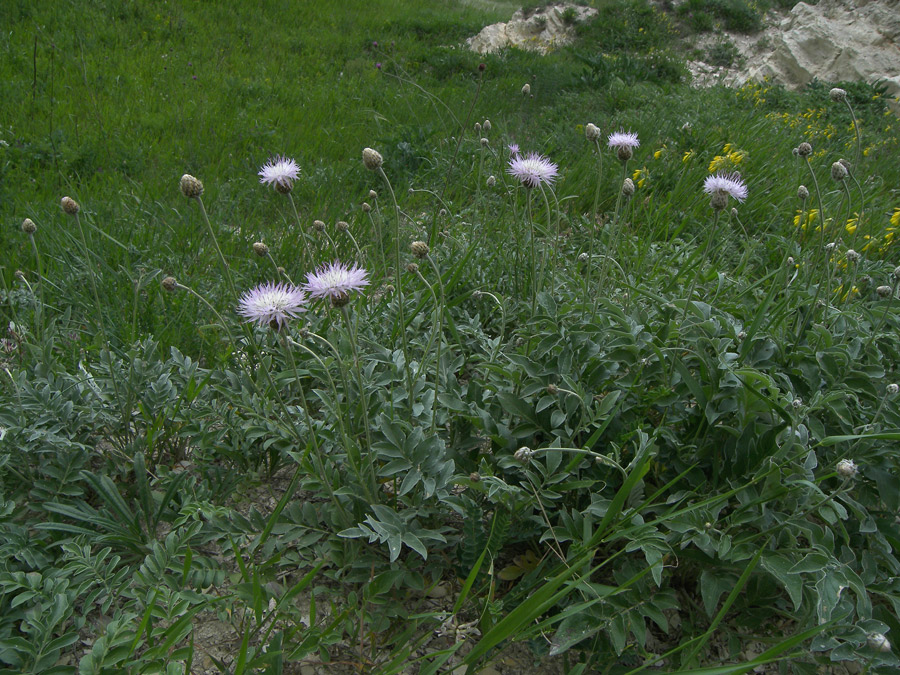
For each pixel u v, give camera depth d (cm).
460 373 86
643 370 63
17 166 138
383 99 225
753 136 185
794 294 73
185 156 159
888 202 153
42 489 59
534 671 53
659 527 56
